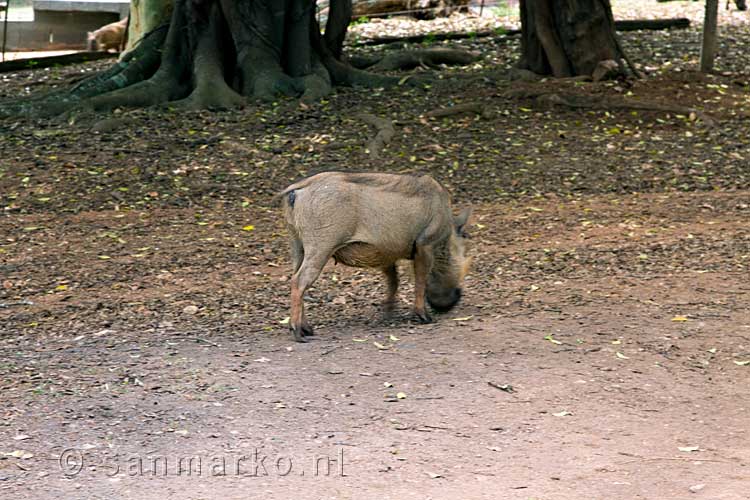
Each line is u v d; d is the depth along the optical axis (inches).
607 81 670.5
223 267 385.7
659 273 374.6
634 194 487.5
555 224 442.6
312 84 653.9
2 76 795.4
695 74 682.8
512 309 334.6
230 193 483.8
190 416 247.1
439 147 552.4
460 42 857.5
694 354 292.2
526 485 212.7
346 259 306.2
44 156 532.4
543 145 561.3
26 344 301.9
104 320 325.4
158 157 534.3
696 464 223.6
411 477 216.1
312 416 247.8
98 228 434.0
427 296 325.7
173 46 666.2
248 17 662.5
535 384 268.4
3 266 384.2
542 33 692.1
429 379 271.4
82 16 1005.8
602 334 308.5
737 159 537.0
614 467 221.8
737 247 405.7
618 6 1050.1
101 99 621.6
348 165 522.3
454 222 322.7
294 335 302.5
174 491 208.8
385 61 749.9
